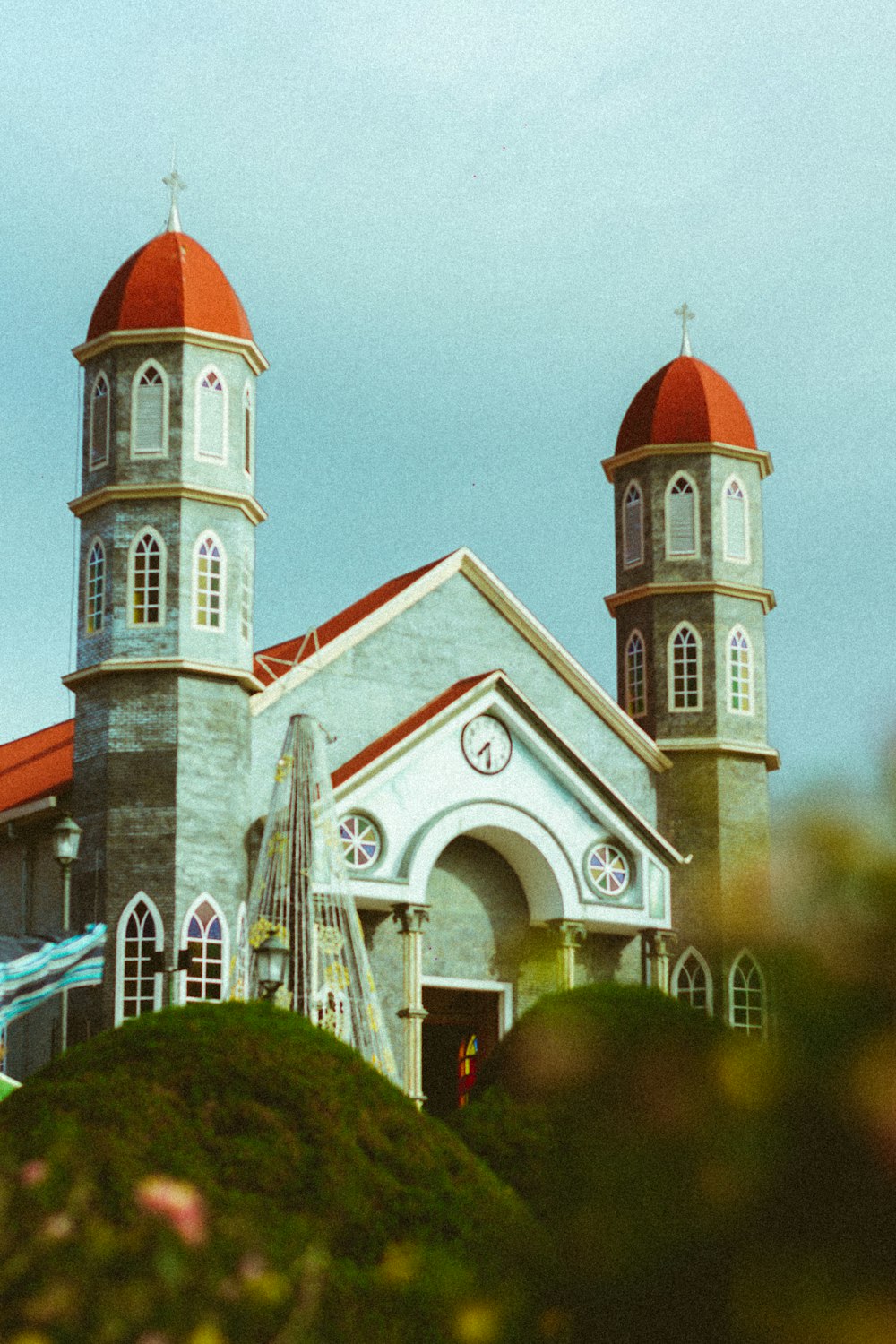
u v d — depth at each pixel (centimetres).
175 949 3741
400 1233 1382
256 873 3641
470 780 4116
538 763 4219
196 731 3894
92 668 3919
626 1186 630
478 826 4094
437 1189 1423
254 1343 1027
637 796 4544
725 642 4644
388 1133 1477
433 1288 1227
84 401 4150
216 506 4038
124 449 4025
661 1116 630
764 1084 593
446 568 4403
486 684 4150
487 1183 1453
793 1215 582
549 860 4150
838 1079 579
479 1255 1255
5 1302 960
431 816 4044
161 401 4041
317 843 3619
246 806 3972
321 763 3697
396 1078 3481
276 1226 1318
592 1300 630
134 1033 1535
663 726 4600
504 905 4228
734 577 4678
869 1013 580
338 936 3553
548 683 4503
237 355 4128
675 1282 609
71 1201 1073
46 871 4025
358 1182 1406
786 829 597
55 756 4691
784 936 594
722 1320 594
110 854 3812
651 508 4709
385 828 3975
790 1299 574
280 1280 1096
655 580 4666
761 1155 591
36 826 4066
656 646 4647
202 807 3859
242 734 3981
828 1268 570
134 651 3931
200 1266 1034
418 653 4338
